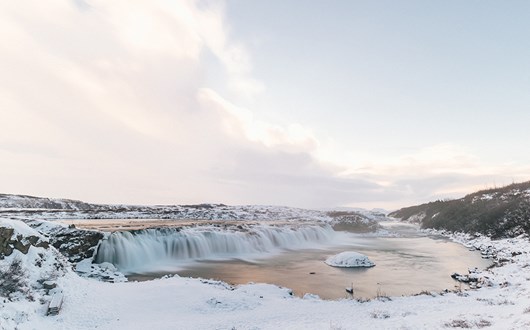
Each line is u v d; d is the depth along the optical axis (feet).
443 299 65.00
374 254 145.28
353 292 79.97
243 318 52.24
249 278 95.96
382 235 239.09
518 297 57.82
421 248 164.45
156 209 339.77
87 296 59.98
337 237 228.02
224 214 322.34
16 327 41.88
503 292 66.69
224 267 113.80
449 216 254.06
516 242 144.05
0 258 55.42
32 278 57.26
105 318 51.29
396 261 125.49
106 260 102.12
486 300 59.67
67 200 352.69
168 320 51.26
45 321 47.06
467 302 59.82
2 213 196.65
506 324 37.27
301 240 186.50
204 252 135.03
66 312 51.42
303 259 132.77
